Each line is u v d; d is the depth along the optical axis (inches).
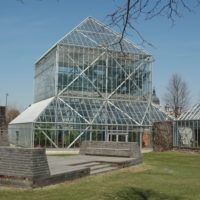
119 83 2359.7
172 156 1520.7
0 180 605.9
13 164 601.0
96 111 2138.3
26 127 2014.0
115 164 943.0
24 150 594.6
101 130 2058.3
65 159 1013.8
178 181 735.7
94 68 2311.8
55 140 1945.1
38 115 1940.2
